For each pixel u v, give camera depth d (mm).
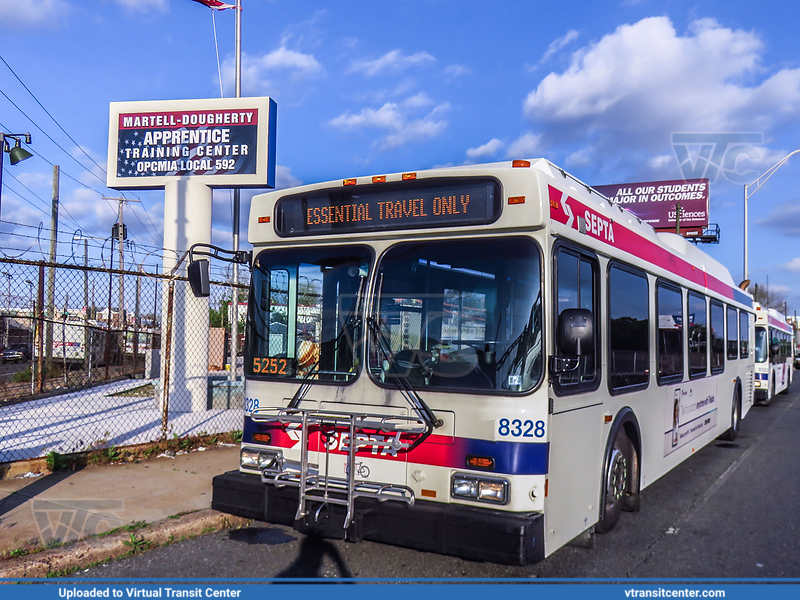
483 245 4750
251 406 5488
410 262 4977
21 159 11312
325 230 5355
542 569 5285
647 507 7445
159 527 5809
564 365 4590
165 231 13789
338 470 4996
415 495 4676
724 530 6551
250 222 5758
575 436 5023
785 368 25984
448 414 4641
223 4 15914
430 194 4945
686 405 8641
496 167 4922
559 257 4836
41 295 15688
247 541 5855
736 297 12859
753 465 10164
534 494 4422
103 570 5137
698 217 56500
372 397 4922
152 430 10461
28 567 4910
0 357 20734
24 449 8773
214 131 14133
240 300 14352
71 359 23297
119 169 14227
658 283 7422
